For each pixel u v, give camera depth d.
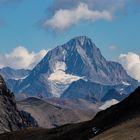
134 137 194.12
